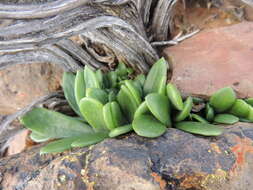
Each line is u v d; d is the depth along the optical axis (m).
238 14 0.26
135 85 0.21
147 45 0.24
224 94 0.19
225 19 0.26
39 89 0.26
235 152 0.16
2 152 0.31
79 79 0.21
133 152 0.16
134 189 0.15
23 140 0.29
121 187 0.15
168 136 0.17
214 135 0.17
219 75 0.22
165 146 0.16
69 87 0.23
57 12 0.18
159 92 0.19
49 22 0.18
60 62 0.23
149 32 0.26
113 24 0.21
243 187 0.15
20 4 0.17
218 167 0.16
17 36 0.18
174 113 0.19
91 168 0.16
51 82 0.26
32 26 0.18
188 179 0.15
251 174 0.16
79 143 0.18
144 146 0.17
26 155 0.20
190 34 0.26
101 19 0.20
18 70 0.25
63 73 0.25
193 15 0.27
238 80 0.21
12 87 0.26
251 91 0.20
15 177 0.18
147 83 0.21
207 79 0.22
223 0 0.27
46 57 0.22
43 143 0.24
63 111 0.26
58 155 0.19
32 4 0.17
